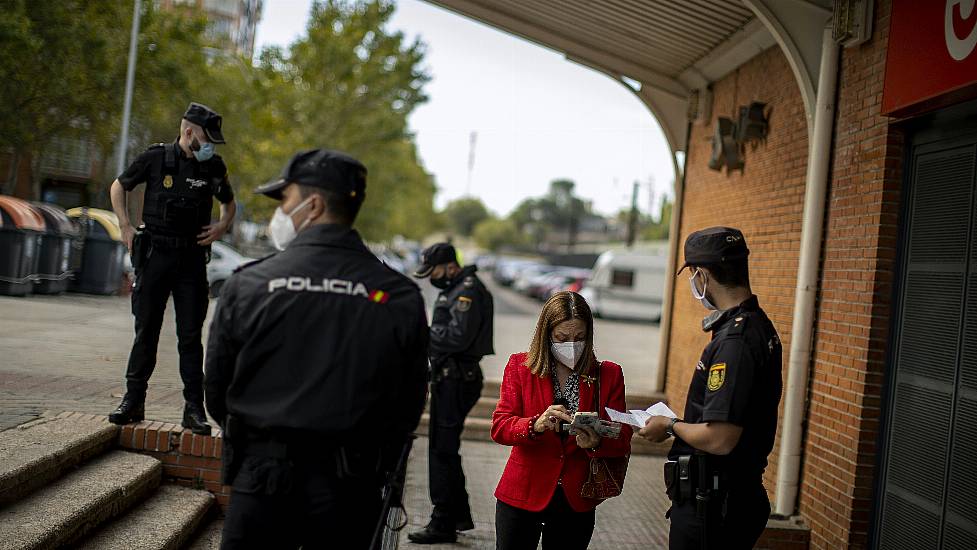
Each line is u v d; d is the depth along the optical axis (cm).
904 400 531
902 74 518
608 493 374
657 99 1020
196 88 2770
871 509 548
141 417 563
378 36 3366
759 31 761
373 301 286
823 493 588
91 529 433
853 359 565
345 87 3394
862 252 568
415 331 291
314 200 295
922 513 500
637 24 848
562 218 16900
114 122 2628
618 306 2917
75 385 713
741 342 322
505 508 379
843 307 586
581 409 380
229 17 6669
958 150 501
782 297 714
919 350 520
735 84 879
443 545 562
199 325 551
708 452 322
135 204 545
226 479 283
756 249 782
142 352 549
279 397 276
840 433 572
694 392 339
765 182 773
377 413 286
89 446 501
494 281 6156
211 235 543
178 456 545
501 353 1508
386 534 577
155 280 534
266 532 278
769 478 697
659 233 8050
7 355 841
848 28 583
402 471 306
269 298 278
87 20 2336
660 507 701
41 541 371
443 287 584
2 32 2016
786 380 686
